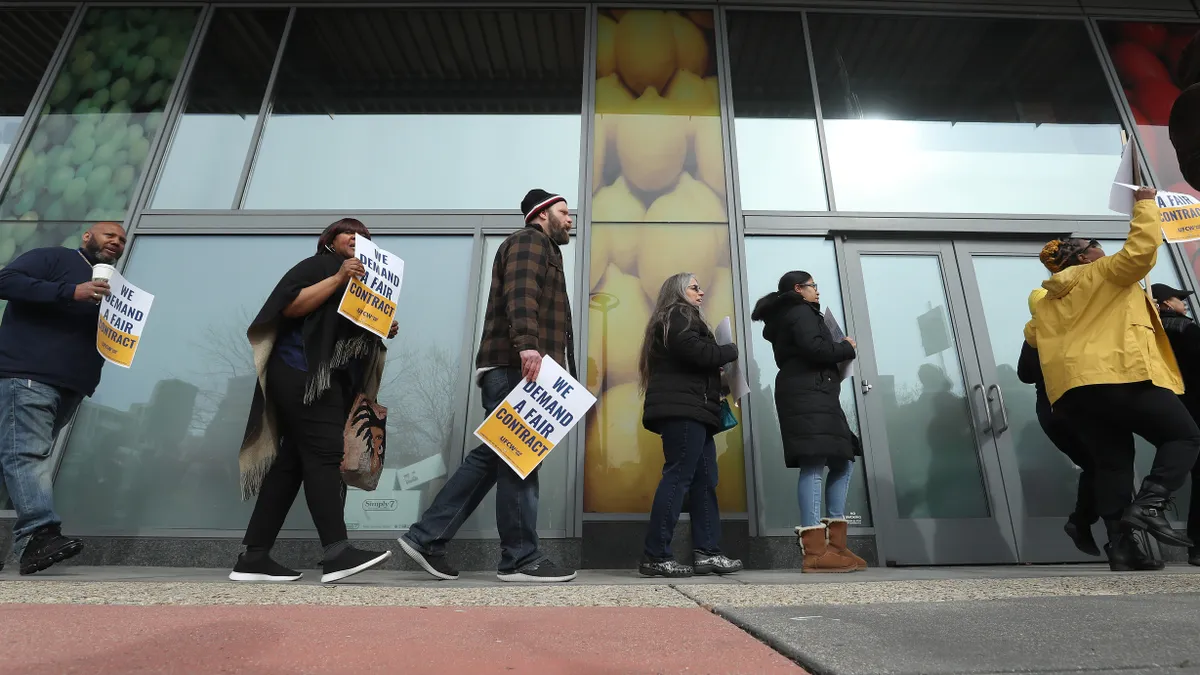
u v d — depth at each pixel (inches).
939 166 181.3
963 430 153.9
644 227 167.0
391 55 190.2
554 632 53.1
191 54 185.8
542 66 188.9
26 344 109.6
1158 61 197.0
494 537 139.0
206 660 42.7
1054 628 50.6
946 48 195.8
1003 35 197.6
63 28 192.1
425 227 166.1
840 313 161.8
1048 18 199.6
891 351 159.0
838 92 187.8
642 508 143.5
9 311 112.2
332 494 94.7
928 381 157.2
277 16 192.4
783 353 128.2
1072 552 145.6
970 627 51.7
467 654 45.4
